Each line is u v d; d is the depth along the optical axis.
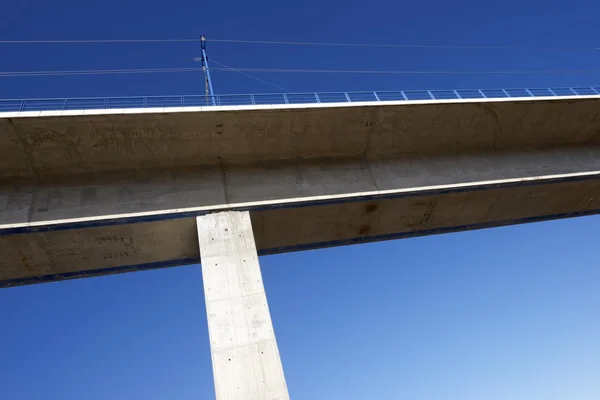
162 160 13.87
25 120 11.88
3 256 13.07
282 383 10.32
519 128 16.36
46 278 14.40
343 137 14.87
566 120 16.59
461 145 16.19
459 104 14.86
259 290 11.91
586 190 16.98
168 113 12.71
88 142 12.88
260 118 13.62
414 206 15.48
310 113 13.87
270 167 14.69
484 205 16.41
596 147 17.41
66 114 12.05
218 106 13.09
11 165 12.77
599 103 16.27
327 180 14.66
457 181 15.29
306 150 14.91
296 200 13.91
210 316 11.27
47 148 12.70
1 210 12.31
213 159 14.30
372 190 14.55
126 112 12.41
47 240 12.81
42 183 13.09
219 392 10.06
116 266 14.62
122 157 13.47
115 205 12.97
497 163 16.12
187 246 14.36
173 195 13.52
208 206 13.41
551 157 16.73
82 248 13.45
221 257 12.45
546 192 16.58
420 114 14.85
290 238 15.55
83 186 13.22
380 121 14.73
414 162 15.64
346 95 14.35
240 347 10.77
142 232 13.37
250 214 13.87
